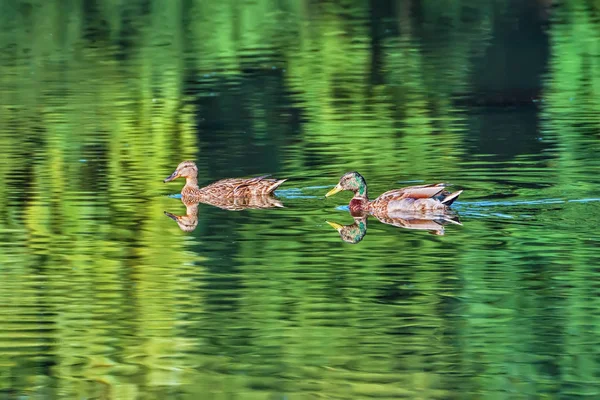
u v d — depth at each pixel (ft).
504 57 110.11
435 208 56.44
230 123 83.61
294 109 88.22
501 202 58.03
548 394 36.35
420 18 134.62
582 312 42.70
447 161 68.80
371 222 55.93
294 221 56.49
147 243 52.75
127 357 39.58
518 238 51.65
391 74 103.19
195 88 97.30
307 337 40.93
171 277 47.55
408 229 54.24
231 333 41.24
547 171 65.10
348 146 74.49
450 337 40.68
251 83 99.14
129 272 48.19
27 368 38.83
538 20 130.11
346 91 95.81
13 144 75.82
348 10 141.38
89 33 126.82
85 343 40.63
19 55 115.03
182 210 59.57
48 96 93.76
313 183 64.90
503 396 36.29
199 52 115.96
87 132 79.97
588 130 77.97
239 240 52.80
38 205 60.23
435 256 49.42
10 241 53.42
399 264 48.49
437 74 102.99
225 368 38.52
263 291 45.50
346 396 36.35
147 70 105.91
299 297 44.80
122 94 94.32
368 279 46.65
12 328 42.09
